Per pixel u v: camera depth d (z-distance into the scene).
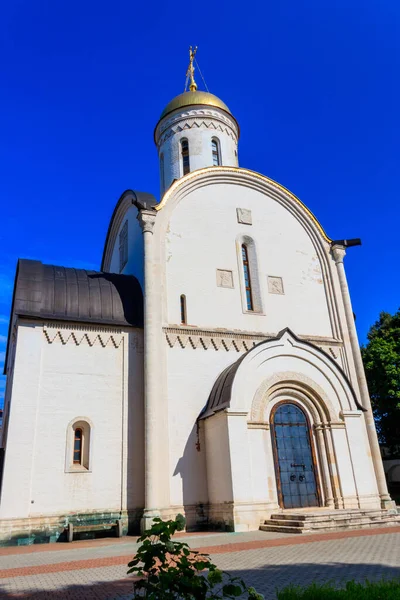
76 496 18.52
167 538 5.76
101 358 20.80
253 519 18.08
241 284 24.28
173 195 24.23
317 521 17.11
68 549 15.09
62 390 19.66
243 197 26.19
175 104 31.34
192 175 25.06
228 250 24.66
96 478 19.03
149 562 5.65
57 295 21.11
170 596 5.37
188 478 19.83
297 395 21.66
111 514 18.78
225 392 19.91
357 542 13.70
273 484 19.56
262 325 23.92
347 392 22.12
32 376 19.27
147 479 18.80
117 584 9.27
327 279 26.53
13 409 18.53
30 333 19.86
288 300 25.08
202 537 16.33
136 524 19.05
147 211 23.03
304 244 26.77
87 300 21.59
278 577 9.30
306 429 21.36
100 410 20.00
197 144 30.22
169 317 22.03
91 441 19.41
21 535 17.16
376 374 29.94
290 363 21.73
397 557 11.02
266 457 19.84
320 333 25.17
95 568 11.17
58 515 17.98
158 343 21.11
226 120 31.55
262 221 26.16
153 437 19.33
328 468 20.77
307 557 11.43
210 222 24.75
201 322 22.61
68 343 20.45
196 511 19.47
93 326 21.06
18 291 20.42
